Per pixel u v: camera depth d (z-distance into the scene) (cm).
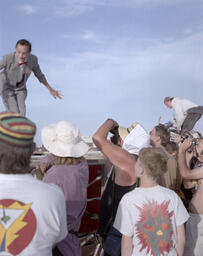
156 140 299
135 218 199
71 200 200
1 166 128
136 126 253
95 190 303
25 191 128
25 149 129
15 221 123
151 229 197
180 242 203
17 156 127
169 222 199
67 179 201
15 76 454
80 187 208
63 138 205
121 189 231
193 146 316
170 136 333
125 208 202
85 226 295
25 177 132
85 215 295
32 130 130
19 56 438
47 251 130
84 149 211
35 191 129
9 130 125
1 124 127
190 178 288
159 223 197
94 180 300
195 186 297
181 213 205
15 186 128
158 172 203
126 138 247
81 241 288
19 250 122
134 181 229
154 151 206
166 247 196
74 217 202
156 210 199
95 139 233
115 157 229
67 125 209
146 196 202
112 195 237
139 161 207
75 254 198
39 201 128
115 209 233
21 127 127
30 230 124
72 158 207
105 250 223
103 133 234
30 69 462
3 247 121
